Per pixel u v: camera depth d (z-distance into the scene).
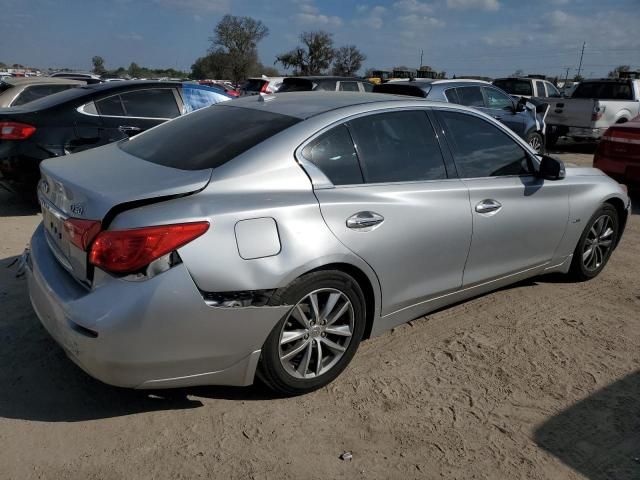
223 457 2.57
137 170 2.87
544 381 3.30
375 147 3.29
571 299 4.50
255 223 2.66
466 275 3.72
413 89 9.78
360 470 2.53
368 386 3.17
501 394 3.15
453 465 2.59
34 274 2.94
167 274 2.45
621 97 13.77
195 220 2.51
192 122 3.54
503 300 4.44
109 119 6.59
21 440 2.62
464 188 3.59
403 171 3.37
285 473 2.49
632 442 2.80
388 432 2.79
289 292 2.77
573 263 4.70
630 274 5.11
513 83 17.27
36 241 3.18
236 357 2.71
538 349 3.68
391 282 3.26
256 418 2.85
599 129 13.05
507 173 3.96
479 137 3.86
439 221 3.41
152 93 7.03
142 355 2.47
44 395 2.96
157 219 2.47
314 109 3.27
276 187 2.83
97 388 3.04
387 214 3.16
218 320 2.58
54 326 2.68
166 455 2.57
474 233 3.64
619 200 4.83
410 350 3.59
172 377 2.61
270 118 3.22
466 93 10.19
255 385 3.13
